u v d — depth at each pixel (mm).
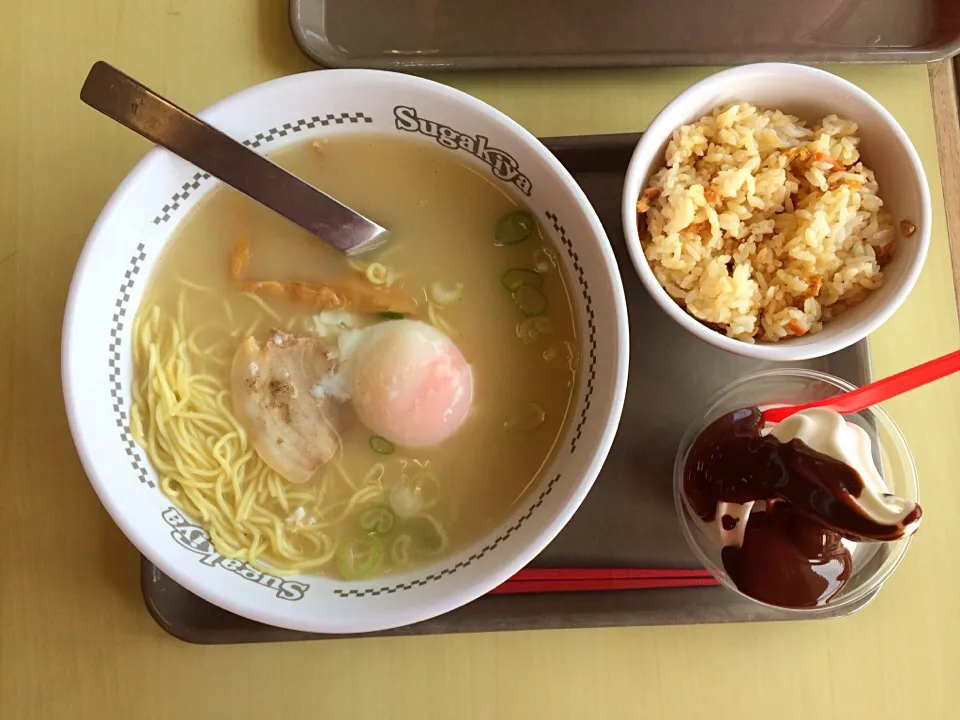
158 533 310
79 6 388
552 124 381
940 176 385
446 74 383
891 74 391
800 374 353
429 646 358
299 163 339
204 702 355
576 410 326
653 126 338
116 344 324
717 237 348
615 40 389
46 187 377
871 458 337
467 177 339
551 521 293
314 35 382
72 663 355
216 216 341
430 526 335
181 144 309
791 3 392
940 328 373
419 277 345
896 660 354
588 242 310
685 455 345
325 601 313
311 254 345
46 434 367
